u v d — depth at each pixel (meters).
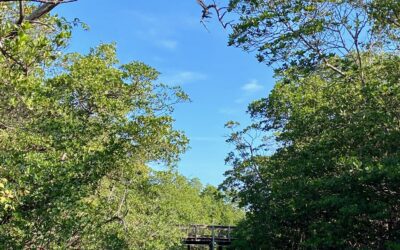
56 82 14.16
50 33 9.34
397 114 11.73
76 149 12.05
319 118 13.95
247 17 12.41
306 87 17.00
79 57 16.12
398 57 12.48
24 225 9.38
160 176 18.56
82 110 14.97
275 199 15.62
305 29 11.98
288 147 16.38
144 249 16.31
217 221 57.03
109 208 14.52
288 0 12.17
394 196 11.02
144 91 16.44
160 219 18.33
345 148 12.55
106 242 13.02
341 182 11.00
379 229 12.02
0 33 5.12
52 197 9.88
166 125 14.44
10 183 9.19
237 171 19.08
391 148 11.48
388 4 11.04
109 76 15.62
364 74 13.12
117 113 14.76
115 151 12.55
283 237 17.06
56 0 4.31
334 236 12.15
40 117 12.78
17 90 9.07
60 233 10.41
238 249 20.77
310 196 12.93
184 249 31.44
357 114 12.27
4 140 10.98
